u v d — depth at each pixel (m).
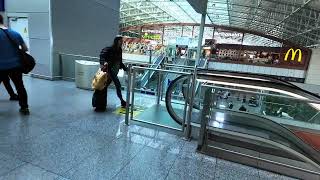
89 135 2.88
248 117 3.18
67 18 6.78
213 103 2.91
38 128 2.95
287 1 10.56
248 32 21.75
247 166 2.49
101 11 8.59
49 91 4.99
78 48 7.45
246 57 17.42
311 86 12.64
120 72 5.39
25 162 2.17
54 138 2.71
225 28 22.23
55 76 6.48
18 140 2.58
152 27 25.91
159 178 2.12
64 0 6.57
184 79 3.30
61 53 6.60
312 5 10.11
